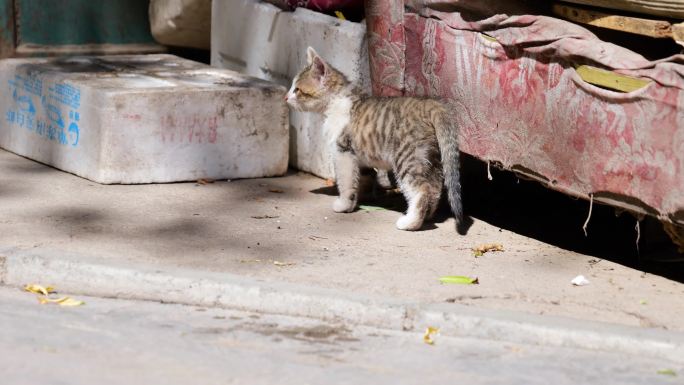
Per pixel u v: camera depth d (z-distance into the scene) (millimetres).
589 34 7348
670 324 6766
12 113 10719
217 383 5645
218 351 6266
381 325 6941
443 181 8898
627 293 7359
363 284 7348
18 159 10539
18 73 10594
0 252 7707
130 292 7406
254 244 8211
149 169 9727
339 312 7020
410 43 8992
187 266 7617
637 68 6957
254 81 10359
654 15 7277
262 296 7160
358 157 9094
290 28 10594
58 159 10141
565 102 7477
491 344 6664
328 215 9086
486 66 8164
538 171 7801
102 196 9312
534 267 7875
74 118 9883
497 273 7699
